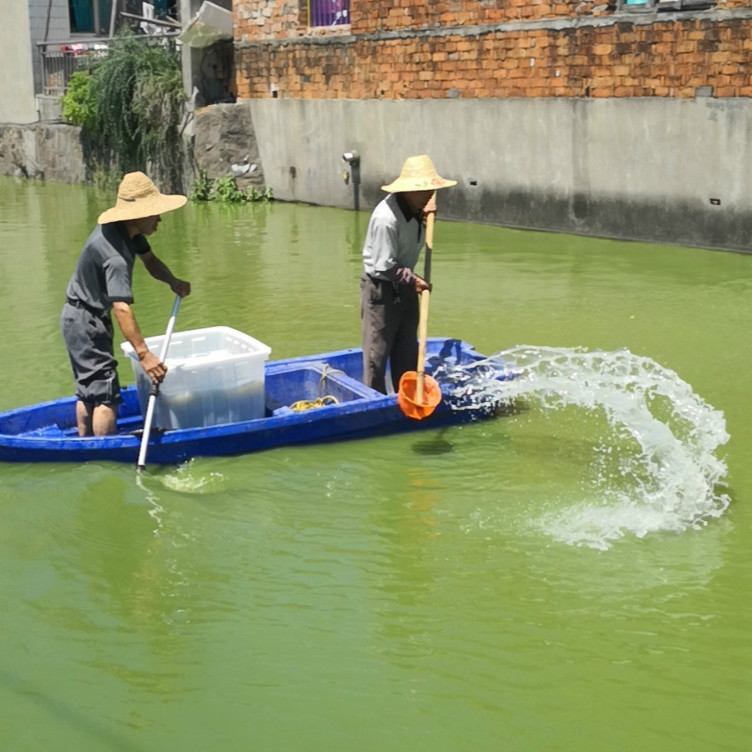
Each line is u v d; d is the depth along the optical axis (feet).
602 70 36.96
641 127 36.32
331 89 47.14
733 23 33.14
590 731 11.33
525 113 39.75
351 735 11.27
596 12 36.73
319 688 12.07
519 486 17.40
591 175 38.22
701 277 31.53
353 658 12.62
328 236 40.78
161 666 12.50
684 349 24.47
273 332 26.68
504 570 14.69
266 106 50.65
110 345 18.19
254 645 12.89
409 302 20.43
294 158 49.98
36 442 17.75
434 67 42.52
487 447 19.02
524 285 31.12
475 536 15.67
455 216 43.47
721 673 12.34
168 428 18.54
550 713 11.62
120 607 13.76
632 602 13.87
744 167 33.94
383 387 20.62
